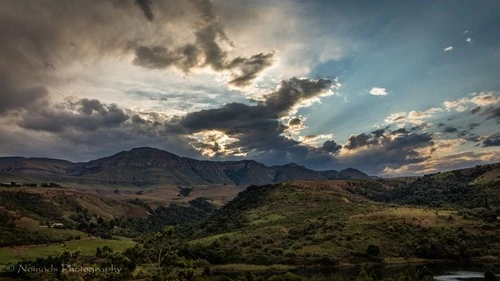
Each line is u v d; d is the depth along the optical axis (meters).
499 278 116.50
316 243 170.25
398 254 158.38
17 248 171.12
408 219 187.50
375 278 114.44
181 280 102.00
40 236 196.12
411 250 160.62
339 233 177.00
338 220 195.50
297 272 141.12
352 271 137.88
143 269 133.50
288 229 197.12
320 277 126.00
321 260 152.88
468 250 154.75
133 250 129.75
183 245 188.62
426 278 105.62
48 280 114.31
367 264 149.38
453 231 171.00
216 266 161.62
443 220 184.62
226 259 166.00
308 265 152.12
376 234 174.12
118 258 131.75
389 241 167.62
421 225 179.38
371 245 155.88
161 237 107.88
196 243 190.62
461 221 183.38
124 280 120.69
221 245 182.25
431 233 170.38
